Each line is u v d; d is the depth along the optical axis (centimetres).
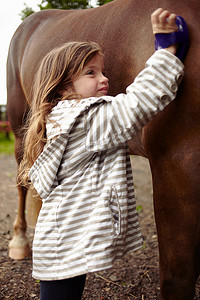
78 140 146
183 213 134
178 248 137
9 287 248
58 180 154
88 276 261
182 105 130
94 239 138
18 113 297
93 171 145
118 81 178
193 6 138
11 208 437
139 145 178
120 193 141
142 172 606
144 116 134
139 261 280
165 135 136
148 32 157
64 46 160
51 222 146
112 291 241
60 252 143
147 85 130
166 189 138
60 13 274
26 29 294
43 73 162
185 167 130
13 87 297
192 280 137
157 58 129
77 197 145
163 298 144
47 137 153
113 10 192
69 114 146
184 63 130
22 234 303
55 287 149
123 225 142
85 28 205
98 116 141
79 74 153
